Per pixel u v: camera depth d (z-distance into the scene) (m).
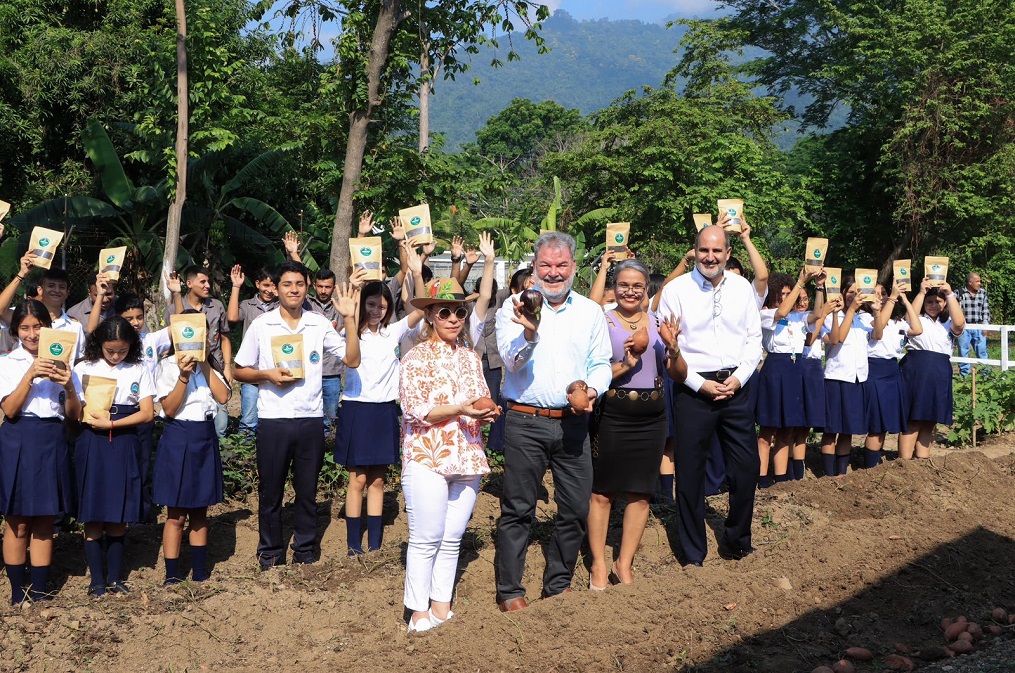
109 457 5.48
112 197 18.72
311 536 6.04
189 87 16.86
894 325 8.73
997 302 24.89
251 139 20.06
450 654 4.48
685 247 22.72
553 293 4.99
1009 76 24.44
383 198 17.83
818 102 33.44
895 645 4.89
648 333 5.43
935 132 24.61
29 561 6.12
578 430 5.15
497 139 75.69
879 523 6.43
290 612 5.31
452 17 15.02
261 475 5.89
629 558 5.65
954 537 6.34
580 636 4.62
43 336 5.16
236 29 22.09
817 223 28.44
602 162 23.45
